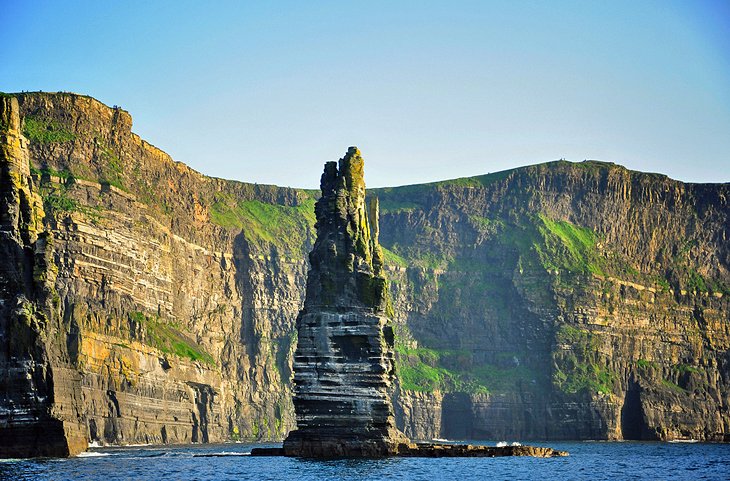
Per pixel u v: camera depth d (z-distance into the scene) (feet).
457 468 653.71
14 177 630.74
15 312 613.52
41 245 629.51
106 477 566.77
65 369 642.22
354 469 620.08
